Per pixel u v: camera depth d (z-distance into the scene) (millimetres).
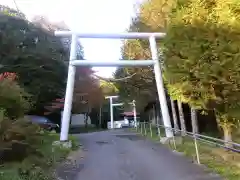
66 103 14969
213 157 10273
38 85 25672
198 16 8891
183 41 9039
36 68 25766
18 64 25203
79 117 45594
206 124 20406
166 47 9711
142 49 18875
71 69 15391
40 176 7758
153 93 22750
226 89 8469
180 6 9680
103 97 43469
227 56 8102
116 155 12266
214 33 8484
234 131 11539
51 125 23203
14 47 25875
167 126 15039
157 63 15812
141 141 16891
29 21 28891
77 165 10125
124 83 23500
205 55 8406
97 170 9406
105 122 53156
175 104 21078
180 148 12719
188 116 22516
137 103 25781
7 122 8188
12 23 26812
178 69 9172
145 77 20844
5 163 7762
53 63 27297
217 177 7918
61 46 29906
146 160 10797
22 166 7660
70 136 17969
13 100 9664
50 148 11727
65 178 8320
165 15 14484
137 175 8586
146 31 17062
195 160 10102
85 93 32812
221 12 8578
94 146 15469
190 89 9164
